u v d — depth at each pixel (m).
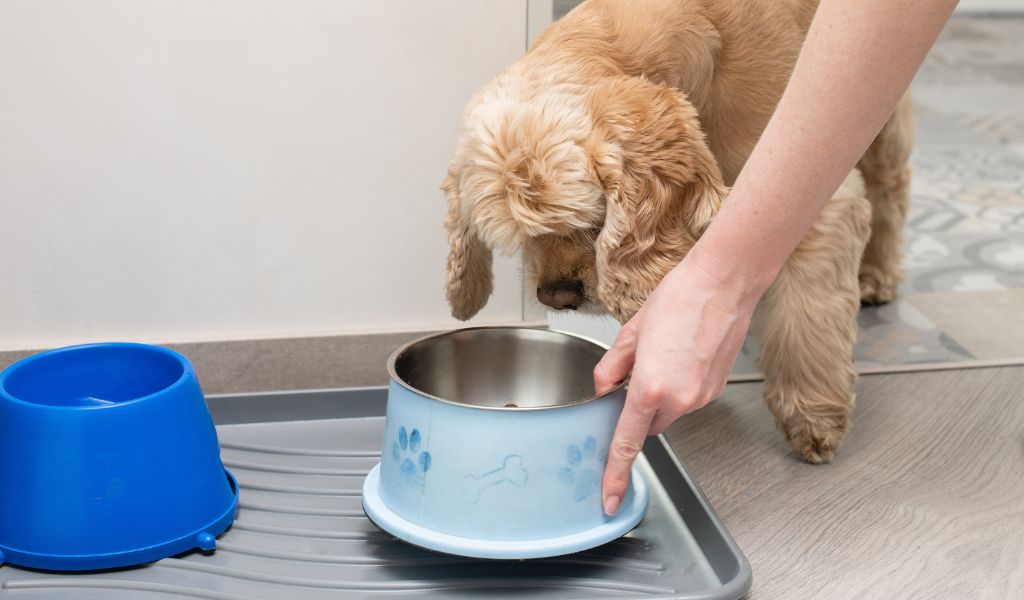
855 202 1.19
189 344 1.40
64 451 0.94
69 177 1.32
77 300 1.38
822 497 1.16
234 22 1.30
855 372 1.24
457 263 1.08
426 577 0.97
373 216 1.40
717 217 0.85
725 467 1.23
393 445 0.97
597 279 1.01
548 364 1.13
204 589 0.94
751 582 0.95
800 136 0.79
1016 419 1.34
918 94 3.12
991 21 3.92
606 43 1.05
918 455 1.25
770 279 0.87
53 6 1.25
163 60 1.30
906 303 1.75
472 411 0.91
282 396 1.29
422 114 1.37
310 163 1.37
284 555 1.00
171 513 0.98
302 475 1.17
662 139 0.98
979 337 1.60
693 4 1.10
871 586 0.99
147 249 1.37
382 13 1.32
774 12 1.14
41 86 1.28
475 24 1.34
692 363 0.85
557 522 0.93
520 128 0.95
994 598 0.97
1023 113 2.94
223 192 1.36
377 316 1.45
